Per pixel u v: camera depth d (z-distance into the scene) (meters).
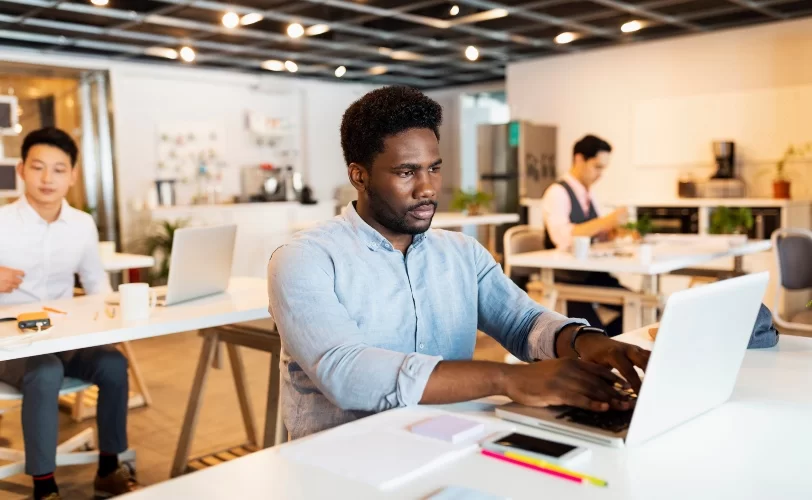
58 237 2.98
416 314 1.47
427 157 1.39
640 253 3.40
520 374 1.18
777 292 3.47
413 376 1.20
